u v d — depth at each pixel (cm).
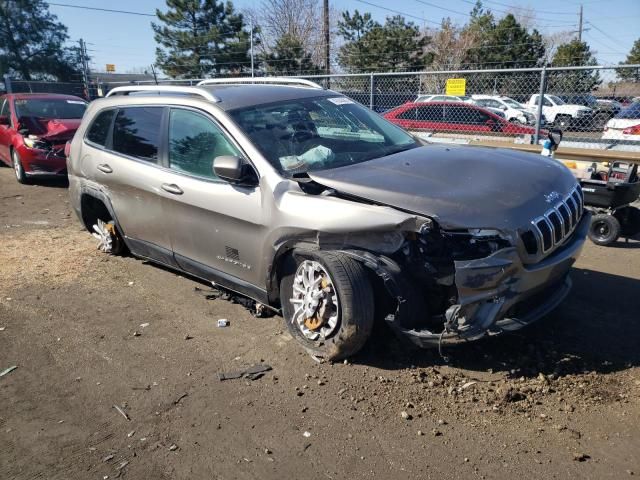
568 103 1153
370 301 347
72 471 281
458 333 326
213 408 328
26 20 4769
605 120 1105
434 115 1325
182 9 3784
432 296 346
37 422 322
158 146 476
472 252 325
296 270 381
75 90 2622
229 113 422
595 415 305
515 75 1192
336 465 278
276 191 376
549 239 341
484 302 326
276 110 443
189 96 462
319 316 368
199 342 407
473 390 332
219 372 365
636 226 615
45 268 579
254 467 279
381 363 365
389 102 1373
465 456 279
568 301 454
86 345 411
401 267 336
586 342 385
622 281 500
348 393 335
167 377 363
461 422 305
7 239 690
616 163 609
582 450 279
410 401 325
